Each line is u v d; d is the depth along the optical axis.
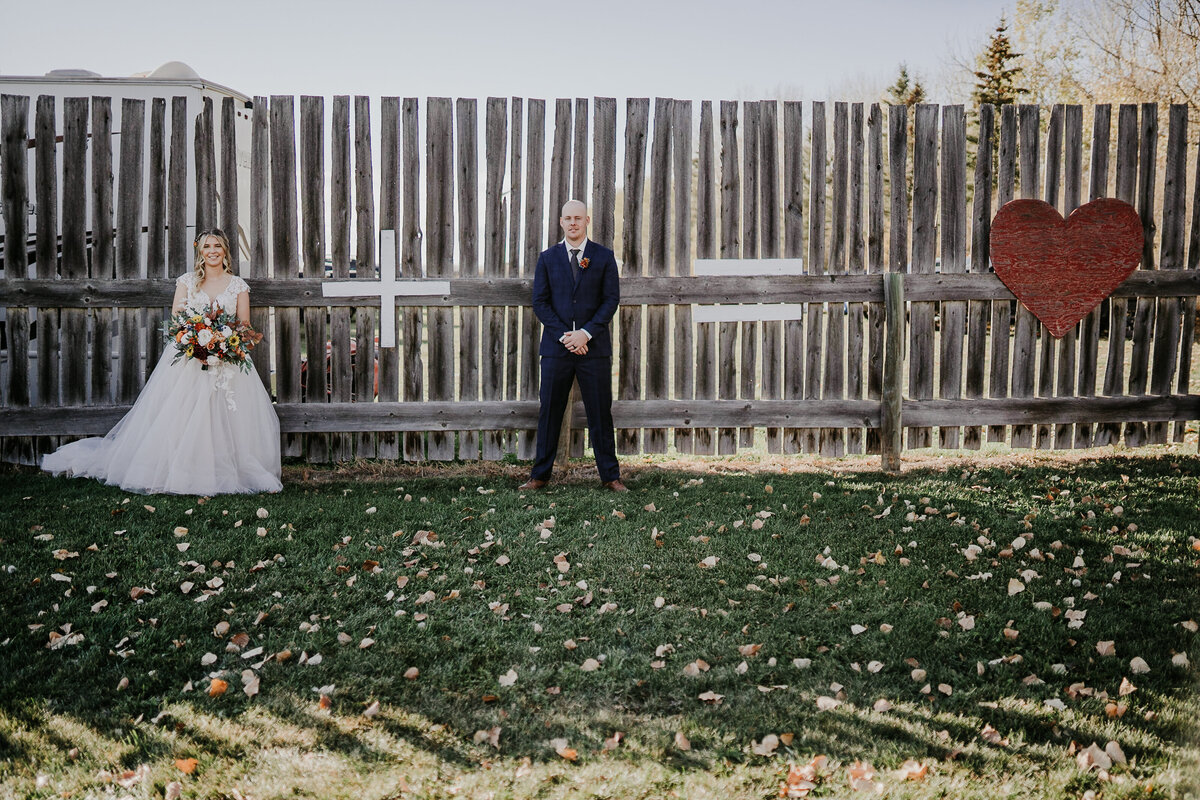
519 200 5.84
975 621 3.50
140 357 5.86
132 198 5.70
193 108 6.24
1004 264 5.94
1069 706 2.87
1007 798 2.40
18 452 5.93
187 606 3.63
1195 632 3.35
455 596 3.76
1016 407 6.12
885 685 3.03
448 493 5.41
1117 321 6.16
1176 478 5.56
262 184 5.75
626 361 6.06
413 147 5.76
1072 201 5.99
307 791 2.48
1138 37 16.73
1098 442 6.27
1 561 4.06
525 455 6.09
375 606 3.68
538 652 3.28
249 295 5.68
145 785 2.51
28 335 5.81
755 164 5.90
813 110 5.89
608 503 5.12
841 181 5.96
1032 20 19.88
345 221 5.81
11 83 6.16
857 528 4.64
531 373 6.02
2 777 2.56
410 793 2.47
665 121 5.85
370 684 3.06
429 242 5.86
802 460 6.50
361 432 6.05
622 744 2.71
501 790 2.47
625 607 3.69
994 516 4.79
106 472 5.48
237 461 5.41
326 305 5.86
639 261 5.94
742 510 4.96
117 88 6.20
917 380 6.13
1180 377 6.19
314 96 5.71
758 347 6.07
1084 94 18.80
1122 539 4.39
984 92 22.33
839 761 2.59
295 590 3.83
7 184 5.66
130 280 5.72
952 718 2.81
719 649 3.30
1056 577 3.94
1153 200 6.06
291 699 2.97
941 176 5.95
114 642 3.33
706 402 6.03
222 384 5.30
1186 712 2.79
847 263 6.04
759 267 5.95
